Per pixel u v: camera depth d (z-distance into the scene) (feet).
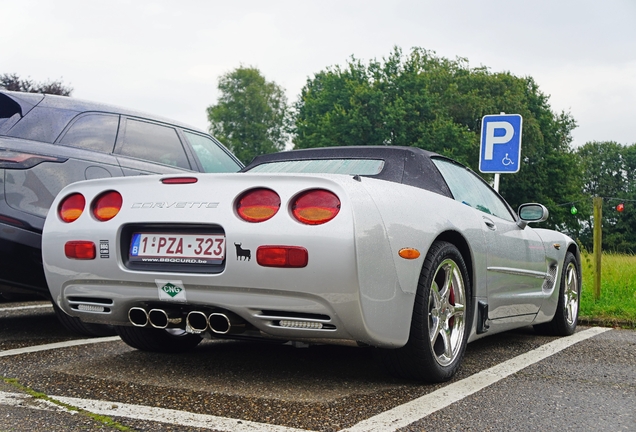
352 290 8.86
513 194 170.71
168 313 10.11
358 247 8.85
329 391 9.93
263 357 12.53
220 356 12.59
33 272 13.69
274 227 9.09
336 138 154.71
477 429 8.22
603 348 14.98
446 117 163.12
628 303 21.72
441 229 10.55
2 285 13.65
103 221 10.44
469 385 10.66
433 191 12.03
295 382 10.47
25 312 19.22
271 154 14.07
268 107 237.45
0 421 8.13
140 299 10.18
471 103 166.50
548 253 15.96
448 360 10.91
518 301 14.10
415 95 155.02
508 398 9.84
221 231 9.59
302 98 188.55
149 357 12.41
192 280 9.53
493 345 15.17
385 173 12.18
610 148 275.39
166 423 8.13
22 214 13.56
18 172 13.70
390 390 10.11
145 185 10.40
